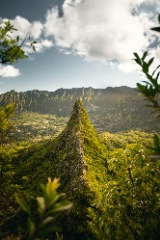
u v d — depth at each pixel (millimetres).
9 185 12945
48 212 909
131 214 3201
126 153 3979
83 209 19734
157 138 1398
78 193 21453
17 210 18453
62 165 29125
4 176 11703
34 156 37469
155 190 3182
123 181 3951
